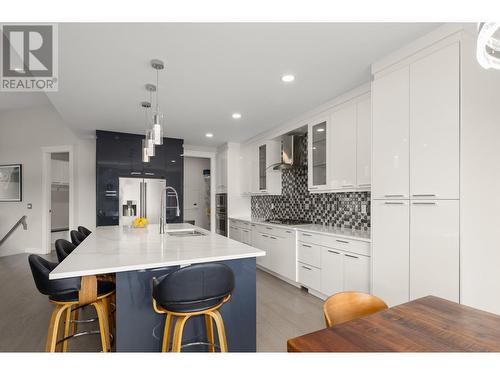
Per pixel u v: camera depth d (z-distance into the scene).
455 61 1.78
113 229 3.28
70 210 5.36
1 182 5.77
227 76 2.58
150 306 1.71
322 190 3.38
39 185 5.66
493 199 1.92
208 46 2.06
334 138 3.20
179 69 2.44
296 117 3.92
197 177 8.18
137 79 2.64
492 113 1.93
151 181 5.04
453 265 1.78
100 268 1.47
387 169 2.22
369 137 2.74
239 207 5.80
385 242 2.23
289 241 3.68
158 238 2.52
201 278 1.42
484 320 1.09
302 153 4.32
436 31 1.88
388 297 2.19
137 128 4.55
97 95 3.04
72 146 5.45
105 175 4.70
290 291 3.46
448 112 1.82
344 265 2.80
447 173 1.82
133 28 1.82
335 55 2.22
